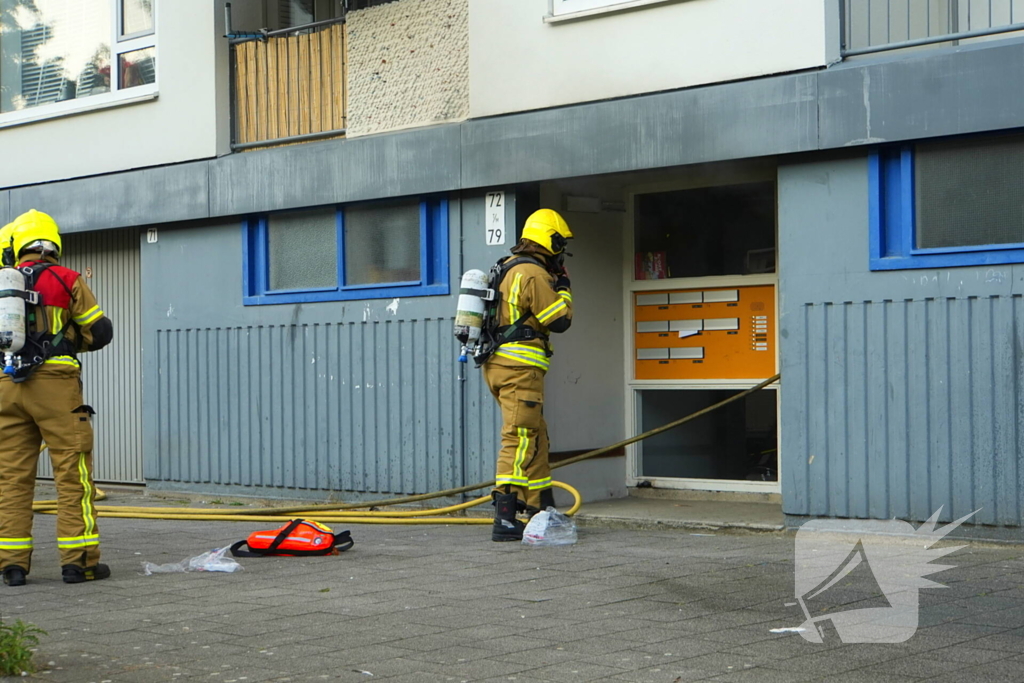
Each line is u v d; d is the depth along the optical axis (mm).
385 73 10859
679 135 9016
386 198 10781
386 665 5090
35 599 6773
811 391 8570
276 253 11719
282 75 11836
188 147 12289
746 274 10211
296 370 11523
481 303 8609
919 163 8188
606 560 7746
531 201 10188
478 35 10234
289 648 5430
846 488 8422
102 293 13477
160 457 12555
